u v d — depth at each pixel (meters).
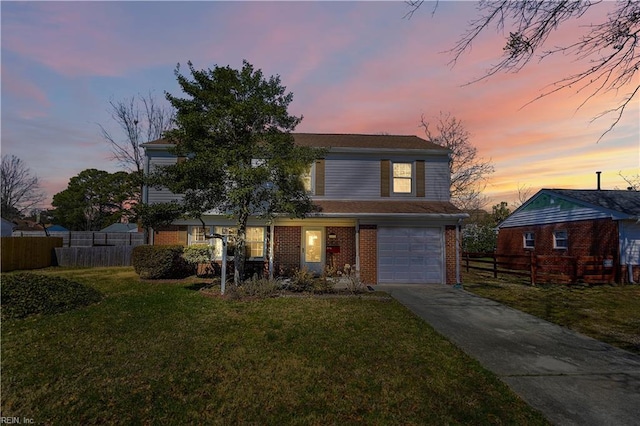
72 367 4.53
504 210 30.88
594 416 3.60
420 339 6.03
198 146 9.07
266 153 9.31
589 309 8.91
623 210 14.39
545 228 18.86
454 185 27.88
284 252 13.20
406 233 12.38
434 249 12.39
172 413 3.50
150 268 11.81
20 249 15.76
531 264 13.20
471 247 25.62
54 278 8.63
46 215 43.56
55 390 3.91
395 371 4.64
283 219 12.71
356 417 3.51
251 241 13.18
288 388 4.09
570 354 5.55
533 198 19.86
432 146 14.49
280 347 5.45
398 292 10.67
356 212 12.05
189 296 9.11
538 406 3.80
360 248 12.25
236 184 9.35
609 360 5.29
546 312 8.52
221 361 4.83
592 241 15.63
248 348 5.36
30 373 4.33
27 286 7.68
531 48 4.19
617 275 13.76
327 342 5.72
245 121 9.27
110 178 41.81
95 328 6.21
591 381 4.50
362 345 5.61
